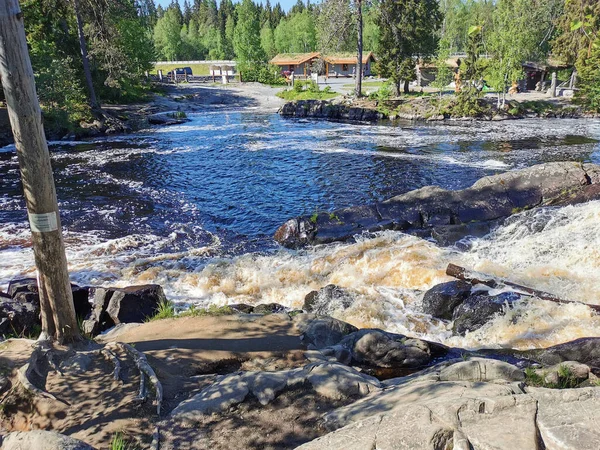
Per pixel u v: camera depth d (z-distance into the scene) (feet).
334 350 21.25
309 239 43.21
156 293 28.99
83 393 16.21
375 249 39.37
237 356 20.07
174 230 47.03
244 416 15.37
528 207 44.93
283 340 21.74
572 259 35.63
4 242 42.96
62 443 12.61
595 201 42.63
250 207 53.67
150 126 114.42
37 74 99.35
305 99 145.69
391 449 11.88
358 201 54.49
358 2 134.82
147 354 19.47
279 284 36.29
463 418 12.69
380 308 30.73
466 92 120.26
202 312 25.45
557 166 48.16
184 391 16.90
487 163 68.69
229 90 189.37
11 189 60.44
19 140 17.08
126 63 135.33
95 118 107.24
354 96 141.79
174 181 64.34
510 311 27.17
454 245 40.55
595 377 18.90
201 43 358.02
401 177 62.85
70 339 19.44
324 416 15.16
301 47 302.45
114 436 14.26
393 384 18.01
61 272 18.81
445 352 23.30
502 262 36.81
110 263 39.04
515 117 115.65
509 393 14.24
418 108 123.44
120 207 53.36
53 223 18.24
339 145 85.97
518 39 110.73
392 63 137.80
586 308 26.91
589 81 117.29
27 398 15.80
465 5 214.90
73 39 131.03
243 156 78.07
